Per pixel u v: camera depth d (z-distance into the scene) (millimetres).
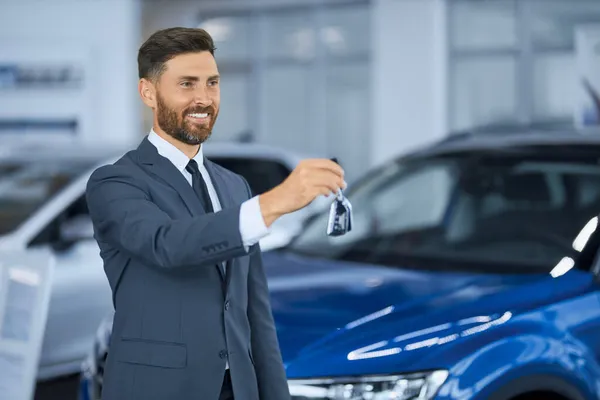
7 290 3795
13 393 3730
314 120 15641
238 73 16219
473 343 3182
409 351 3141
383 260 4406
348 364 3113
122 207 2365
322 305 3568
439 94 13867
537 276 3811
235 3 15805
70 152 6488
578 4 13383
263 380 2691
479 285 3719
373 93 15008
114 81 14508
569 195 4465
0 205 5688
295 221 6785
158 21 16031
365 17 15055
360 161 15328
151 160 2475
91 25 14531
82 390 3934
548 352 3256
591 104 10922
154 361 2389
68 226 5398
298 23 15656
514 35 13820
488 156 4840
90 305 5445
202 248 2223
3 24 14797
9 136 13797
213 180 2639
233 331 2492
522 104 13820
